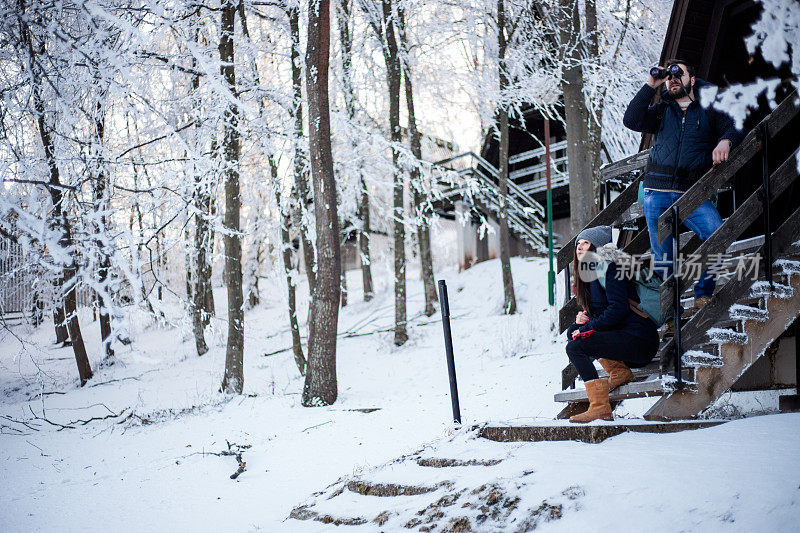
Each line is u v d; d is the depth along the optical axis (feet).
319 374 38.04
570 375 20.63
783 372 22.84
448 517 12.80
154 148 37.81
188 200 25.76
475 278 75.82
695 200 16.28
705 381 15.98
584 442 15.17
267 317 83.46
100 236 18.86
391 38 58.70
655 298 15.75
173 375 61.16
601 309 16.11
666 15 54.85
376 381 49.03
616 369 17.20
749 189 27.17
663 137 18.21
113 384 59.67
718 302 15.89
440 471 15.78
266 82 55.77
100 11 19.52
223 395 44.50
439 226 50.26
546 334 50.98
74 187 19.11
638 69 54.54
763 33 11.90
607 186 31.19
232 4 42.60
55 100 22.47
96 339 83.10
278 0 48.47
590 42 48.16
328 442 28.58
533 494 12.47
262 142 45.01
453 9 61.11
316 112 39.01
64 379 64.39
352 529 14.40
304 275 102.01
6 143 20.89
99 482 26.25
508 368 42.80
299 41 47.91
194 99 37.73
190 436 33.01
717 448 12.92
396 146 48.62
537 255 78.02
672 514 10.62
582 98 41.78
